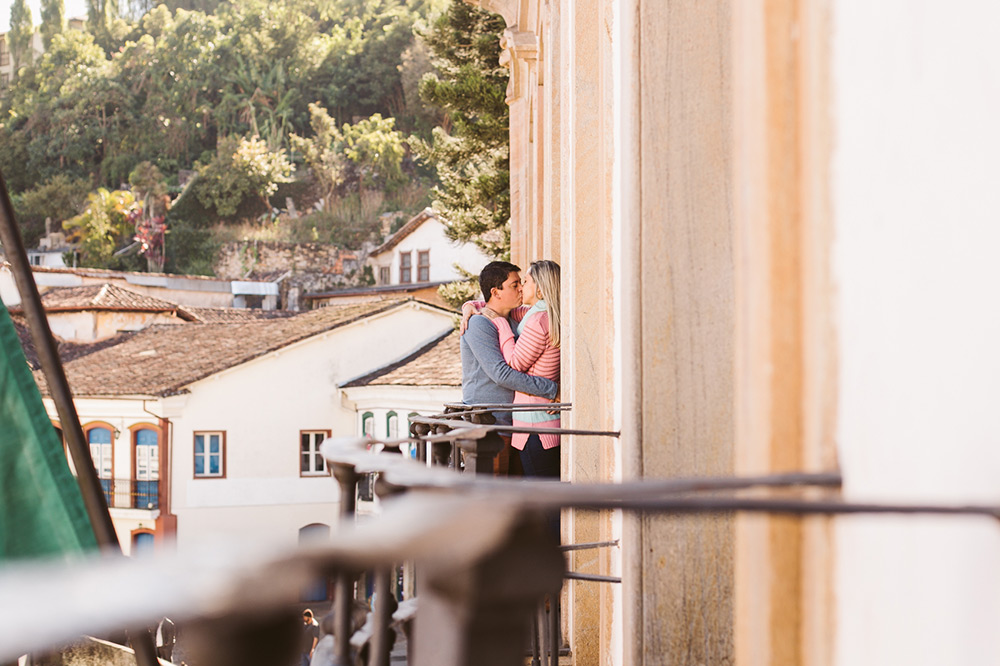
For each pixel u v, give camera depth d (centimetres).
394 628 118
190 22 8381
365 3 8531
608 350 299
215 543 43
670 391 181
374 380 3403
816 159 102
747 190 111
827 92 101
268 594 41
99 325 4700
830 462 100
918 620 83
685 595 182
